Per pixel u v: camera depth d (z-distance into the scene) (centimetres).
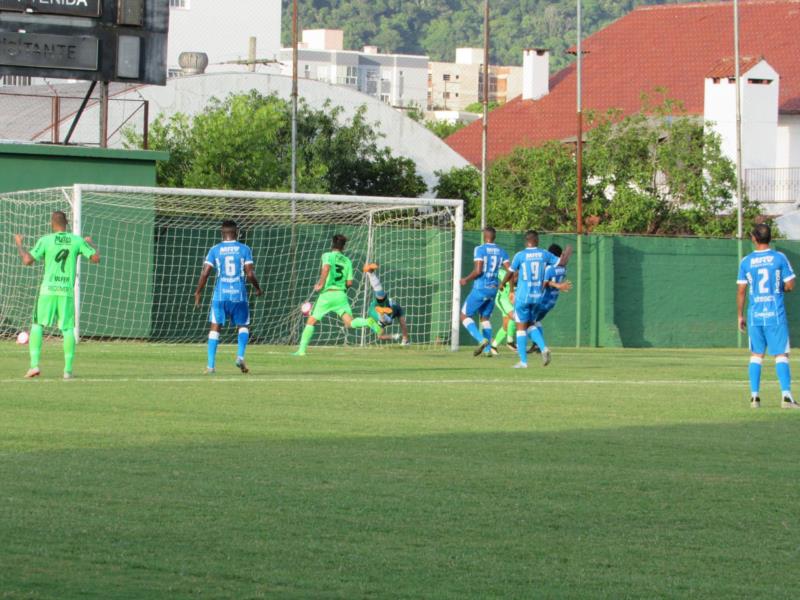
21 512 2286
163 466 2806
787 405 4331
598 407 4262
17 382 4703
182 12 19050
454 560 2020
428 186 13350
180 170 10806
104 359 6025
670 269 9319
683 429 3684
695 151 11912
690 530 2270
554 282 6134
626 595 1844
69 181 7825
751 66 14950
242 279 5322
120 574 1886
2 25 7525
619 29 18512
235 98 11319
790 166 15462
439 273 8494
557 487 2656
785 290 4372
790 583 1922
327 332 8294
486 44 10250
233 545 2078
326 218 8600
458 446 3231
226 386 4716
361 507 2402
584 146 12375
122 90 11650
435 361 6500
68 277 4866
